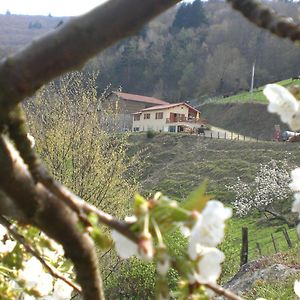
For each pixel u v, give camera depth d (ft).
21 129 3.03
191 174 138.92
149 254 2.85
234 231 86.28
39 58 2.92
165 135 165.07
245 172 128.98
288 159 127.03
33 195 3.27
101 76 214.07
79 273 3.88
